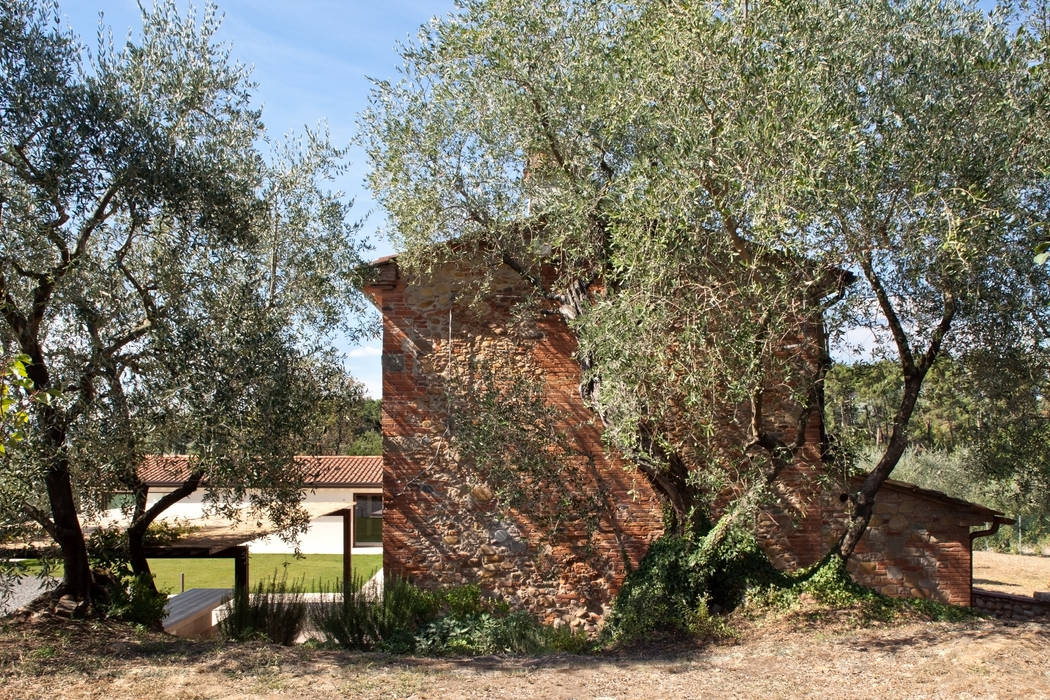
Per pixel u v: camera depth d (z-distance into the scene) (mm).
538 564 12242
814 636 9492
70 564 10719
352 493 29641
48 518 10430
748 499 9859
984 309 10336
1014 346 10820
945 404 12414
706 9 8914
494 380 12430
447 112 11188
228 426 9461
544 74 10680
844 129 8414
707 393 9938
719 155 8633
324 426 12789
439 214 11633
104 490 11336
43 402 7988
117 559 11555
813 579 10758
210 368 9438
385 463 12422
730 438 12086
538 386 12258
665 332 9172
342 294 12234
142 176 9578
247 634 10867
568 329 12508
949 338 10922
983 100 9016
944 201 8266
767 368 10031
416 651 10430
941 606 10664
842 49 8820
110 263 9867
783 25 8844
